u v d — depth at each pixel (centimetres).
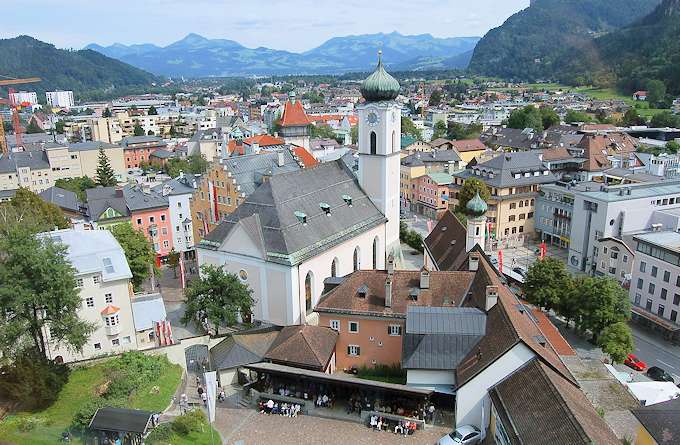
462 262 8194
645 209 11812
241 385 6575
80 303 6253
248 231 7738
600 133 19462
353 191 9762
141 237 10412
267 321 7950
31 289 5691
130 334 7381
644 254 9875
